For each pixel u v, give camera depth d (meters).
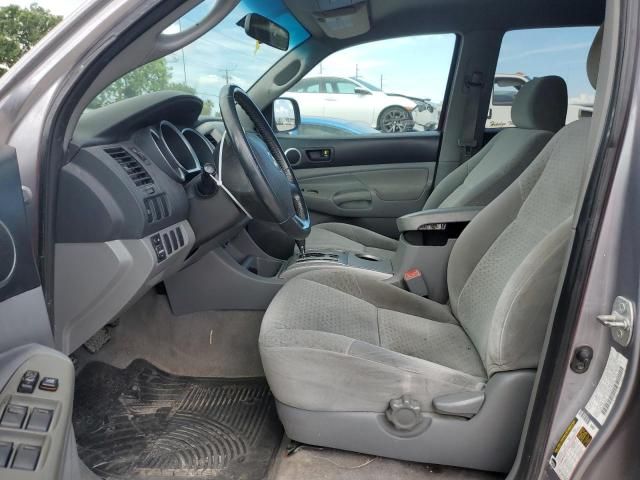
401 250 2.14
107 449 1.60
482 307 1.56
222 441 1.65
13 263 0.86
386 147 3.08
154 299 2.00
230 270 1.97
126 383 1.89
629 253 0.91
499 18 2.80
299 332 1.39
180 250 1.62
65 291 1.37
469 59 2.91
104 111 1.57
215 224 1.75
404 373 1.30
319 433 1.38
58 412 0.86
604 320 0.93
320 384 1.33
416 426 1.33
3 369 0.84
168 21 1.06
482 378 1.39
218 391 1.89
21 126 1.00
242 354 2.00
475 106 2.97
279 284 2.00
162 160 1.62
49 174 1.04
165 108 1.68
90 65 1.03
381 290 1.81
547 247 1.19
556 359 1.01
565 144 1.50
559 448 1.02
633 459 0.95
